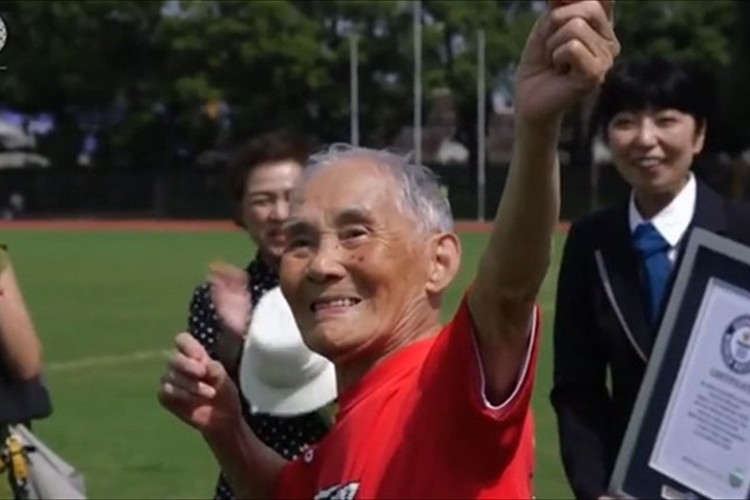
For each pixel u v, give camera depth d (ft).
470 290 9.96
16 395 17.20
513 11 189.47
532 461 10.57
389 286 10.59
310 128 185.68
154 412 44.42
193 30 181.78
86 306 77.05
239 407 12.67
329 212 10.58
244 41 180.65
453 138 186.09
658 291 16.31
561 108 9.18
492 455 9.96
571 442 16.38
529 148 9.41
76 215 184.85
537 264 9.73
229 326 16.42
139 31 185.26
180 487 34.65
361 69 183.52
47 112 190.90
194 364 12.03
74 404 46.06
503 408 9.83
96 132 190.90
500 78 183.62
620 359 16.42
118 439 40.37
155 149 189.06
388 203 10.59
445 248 10.81
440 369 10.09
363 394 10.73
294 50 179.63
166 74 186.09
